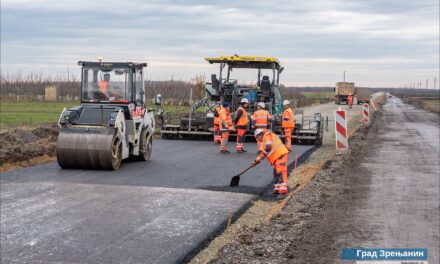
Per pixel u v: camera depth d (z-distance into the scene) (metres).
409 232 8.50
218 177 13.03
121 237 7.93
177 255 7.18
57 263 6.79
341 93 69.19
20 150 15.58
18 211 9.29
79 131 13.78
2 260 6.86
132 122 14.91
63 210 9.43
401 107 70.00
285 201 10.74
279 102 22.58
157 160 16.05
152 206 9.88
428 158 17.66
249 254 7.34
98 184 11.86
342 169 14.99
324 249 7.58
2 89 56.34
